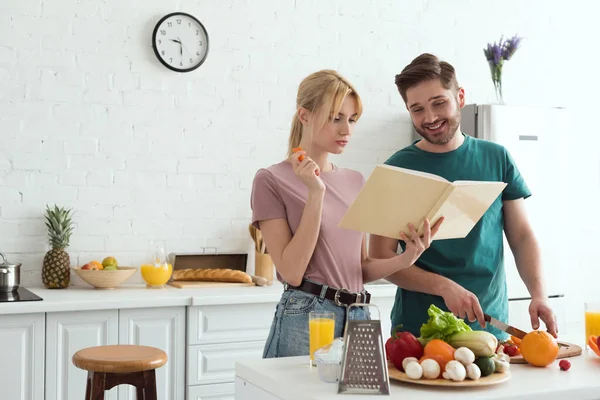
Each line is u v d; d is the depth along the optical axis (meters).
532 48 4.77
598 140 4.86
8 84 3.64
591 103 4.89
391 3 4.44
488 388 1.64
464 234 2.07
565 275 4.16
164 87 3.93
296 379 1.72
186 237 3.98
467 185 1.84
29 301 3.12
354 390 1.59
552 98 4.81
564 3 4.85
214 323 3.43
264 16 4.14
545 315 2.15
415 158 2.34
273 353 2.12
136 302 3.26
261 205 2.14
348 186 2.23
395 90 4.45
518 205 2.35
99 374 2.26
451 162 2.31
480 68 4.66
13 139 3.65
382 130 4.42
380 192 1.82
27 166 3.68
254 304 3.51
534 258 2.29
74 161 3.76
